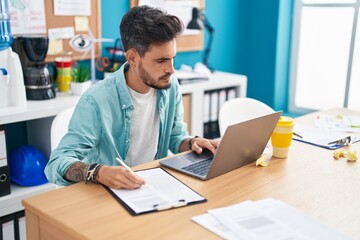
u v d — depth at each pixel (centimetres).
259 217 113
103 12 292
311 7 360
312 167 156
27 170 232
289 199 128
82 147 150
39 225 121
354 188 138
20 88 223
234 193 131
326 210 122
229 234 105
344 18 346
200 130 305
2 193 220
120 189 130
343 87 357
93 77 276
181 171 146
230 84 318
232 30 375
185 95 291
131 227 109
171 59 152
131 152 174
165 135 184
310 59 372
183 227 109
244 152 150
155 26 147
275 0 358
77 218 113
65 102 238
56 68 261
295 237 104
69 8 270
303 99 383
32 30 256
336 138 189
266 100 380
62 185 146
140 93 168
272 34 365
